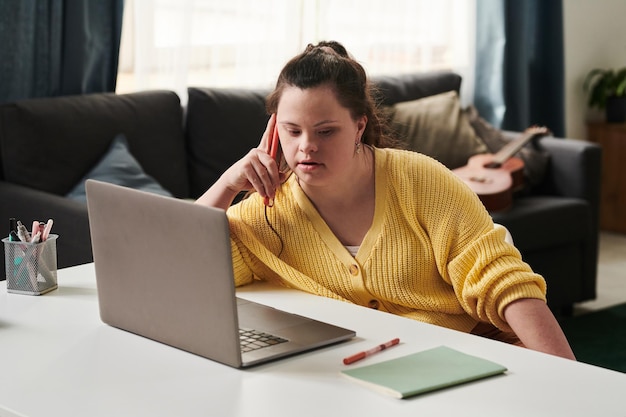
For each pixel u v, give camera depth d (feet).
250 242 6.76
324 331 5.71
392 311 6.70
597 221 14.44
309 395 4.87
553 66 17.71
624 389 4.98
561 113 17.81
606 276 16.26
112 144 11.80
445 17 16.56
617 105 19.08
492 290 6.24
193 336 5.40
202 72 13.76
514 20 16.78
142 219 5.45
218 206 6.79
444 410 4.69
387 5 15.78
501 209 13.25
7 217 10.62
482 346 5.58
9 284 6.51
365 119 6.46
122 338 5.70
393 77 15.08
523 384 5.03
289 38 14.53
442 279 6.75
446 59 16.76
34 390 4.95
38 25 12.00
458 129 14.66
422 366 5.19
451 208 6.54
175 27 13.29
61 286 6.70
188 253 5.25
